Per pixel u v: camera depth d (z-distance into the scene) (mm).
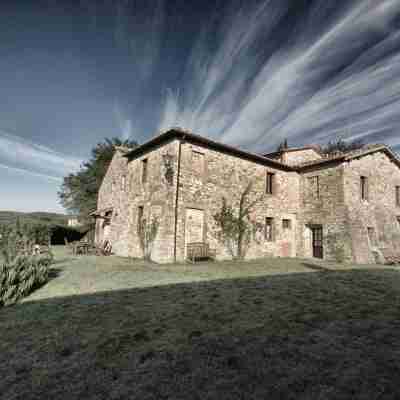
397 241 13797
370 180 13547
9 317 4000
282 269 8469
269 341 3043
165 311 4094
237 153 12258
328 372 2406
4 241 7285
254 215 12672
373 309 4105
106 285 5883
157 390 2207
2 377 2480
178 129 10125
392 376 2334
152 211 11008
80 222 25625
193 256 9992
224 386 2232
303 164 14016
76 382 2363
